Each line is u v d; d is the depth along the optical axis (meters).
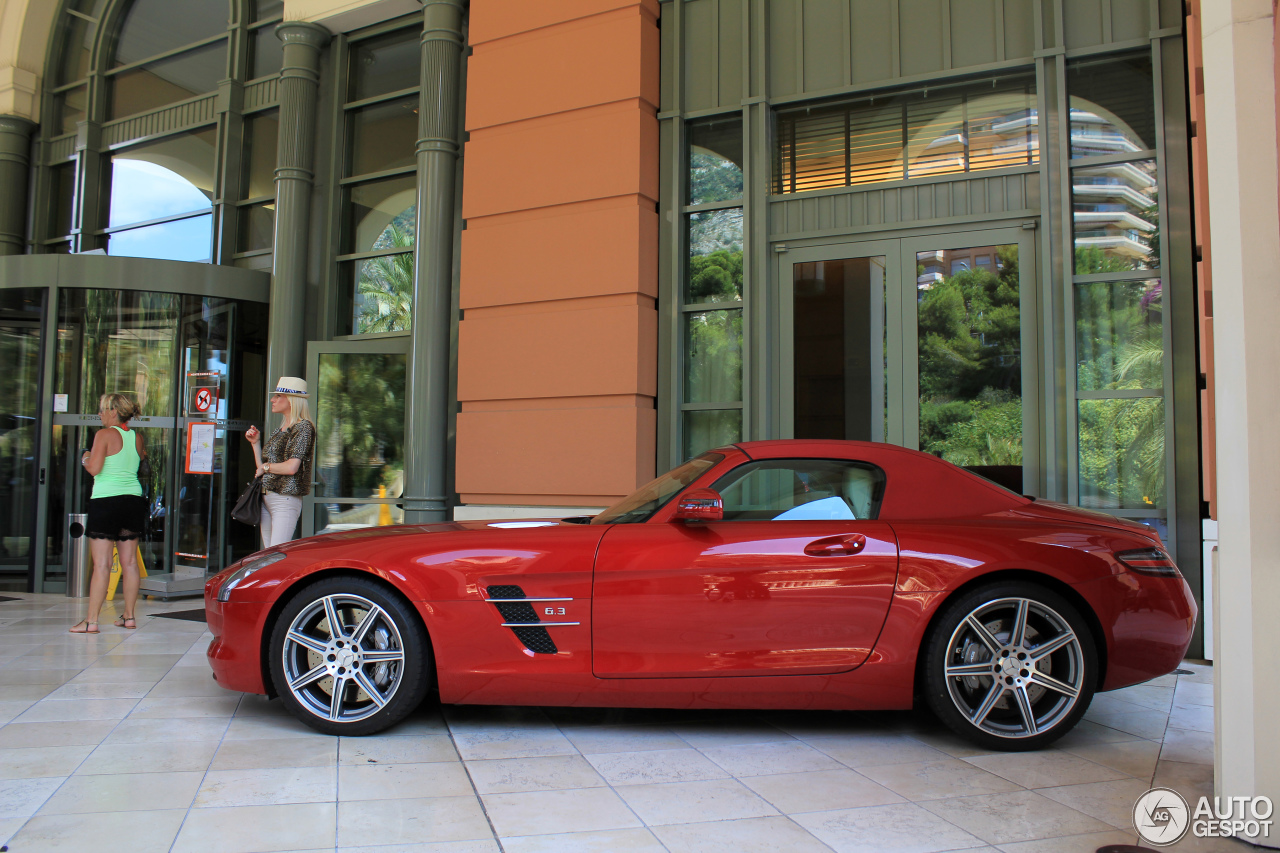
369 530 4.04
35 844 2.47
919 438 6.10
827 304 6.45
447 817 2.71
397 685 3.57
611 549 3.56
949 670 3.43
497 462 7.05
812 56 6.57
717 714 4.03
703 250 6.90
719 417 6.73
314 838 2.53
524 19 7.26
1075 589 3.41
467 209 7.42
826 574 3.46
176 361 8.18
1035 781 3.09
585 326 6.80
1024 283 5.84
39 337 8.54
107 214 10.46
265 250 9.23
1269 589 2.49
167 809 2.75
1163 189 5.36
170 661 5.01
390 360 7.96
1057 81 5.68
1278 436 2.50
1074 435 5.52
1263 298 2.54
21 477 9.12
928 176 6.21
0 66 10.85
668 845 2.50
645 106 6.89
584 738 3.62
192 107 9.83
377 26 8.64
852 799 2.90
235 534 8.30
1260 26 2.59
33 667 4.84
